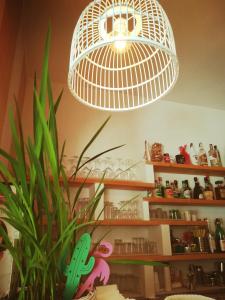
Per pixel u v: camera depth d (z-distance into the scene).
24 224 0.55
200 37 1.76
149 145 2.29
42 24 1.61
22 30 1.61
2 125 1.22
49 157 0.61
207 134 2.59
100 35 0.74
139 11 0.77
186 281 1.88
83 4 1.49
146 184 1.91
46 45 0.66
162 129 2.42
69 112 2.15
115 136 2.21
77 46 0.76
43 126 0.58
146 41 0.63
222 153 2.58
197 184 2.28
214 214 2.28
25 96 2.01
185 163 2.26
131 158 2.17
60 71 2.05
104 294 0.76
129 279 1.71
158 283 1.72
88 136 2.12
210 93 2.45
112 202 1.94
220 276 1.94
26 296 0.57
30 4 1.48
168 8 1.54
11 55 1.30
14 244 0.65
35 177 0.60
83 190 1.88
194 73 2.14
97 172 1.88
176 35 1.73
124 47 0.82
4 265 0.76
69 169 1.83
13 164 0.58
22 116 1.95
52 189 0.63
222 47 1.85
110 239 1.85
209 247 1.96
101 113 2.25
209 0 1.50
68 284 0.58
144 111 2.43
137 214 1.92
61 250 0.58
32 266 0.53
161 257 1.70
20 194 0.58
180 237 2.04
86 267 0.60
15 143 0.61
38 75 2.04
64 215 0.63
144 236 1.94
